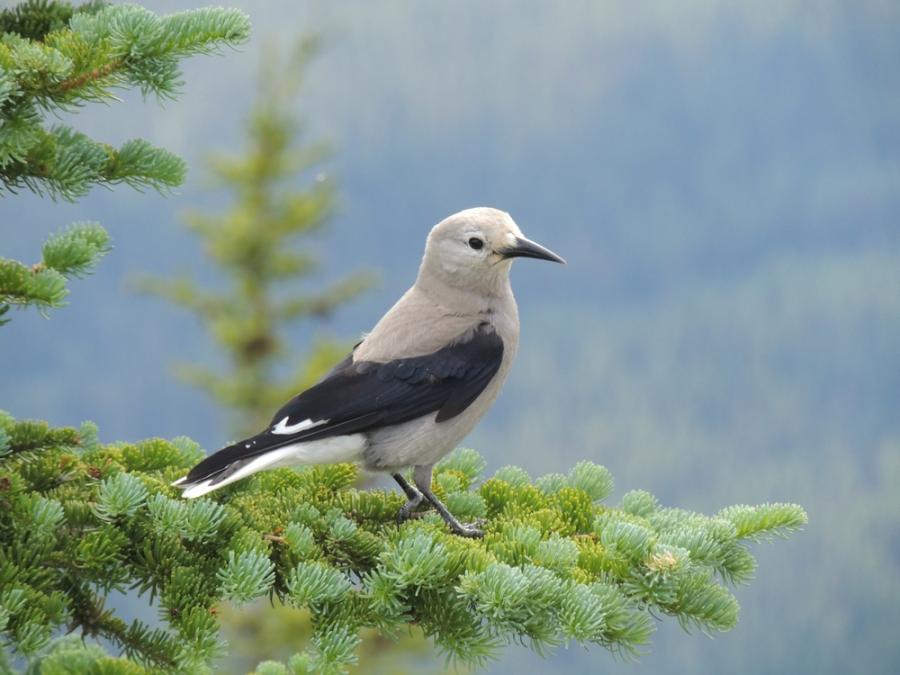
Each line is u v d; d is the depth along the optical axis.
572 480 5.95
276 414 6.03
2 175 4.45
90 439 4.71
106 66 4.35
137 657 4.18
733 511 5.18
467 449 6.74
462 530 5.64
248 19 4.44
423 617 4.59
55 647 3.81
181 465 5.53
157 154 4.61
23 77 4.23
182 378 14.74
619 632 4.39
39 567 4.25
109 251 4.45
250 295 15.24
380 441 6.26
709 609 4.66
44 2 5.00
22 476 4.64
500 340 6.71
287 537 4.68
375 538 4.99
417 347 6.47
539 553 4.70
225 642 4.17
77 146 4.50
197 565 4.43
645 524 5.29
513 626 4.43
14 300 4.16
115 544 4.33
